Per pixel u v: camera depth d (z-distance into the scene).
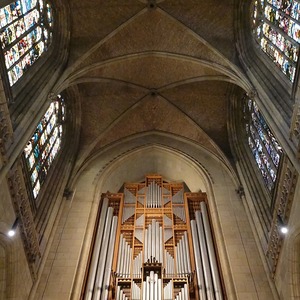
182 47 18.22
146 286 13.00
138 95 20.50
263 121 16.55
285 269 11.73
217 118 20.44
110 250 15.02
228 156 19.05
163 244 15.99
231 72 16.70
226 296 12.94
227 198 16.78
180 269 14.32
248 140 18.72
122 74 19.38
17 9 13.90
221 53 16.98
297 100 11.23
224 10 17.48
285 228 11.77
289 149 11.27
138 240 16.27
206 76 18.84
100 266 14.07
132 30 17.81
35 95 13.65
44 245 14.12
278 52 14.34
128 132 21.05
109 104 20.42
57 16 17.12
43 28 16.16
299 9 12.95
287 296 11.54
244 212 15.98
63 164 17.84
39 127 15.92
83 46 17.23
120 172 19.88
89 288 13.16
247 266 13.55
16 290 11.49
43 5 16.39
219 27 17.67
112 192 19.31
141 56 18.50
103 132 19.95
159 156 20.58
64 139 19.08
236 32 17.38
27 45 14.55
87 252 14.53
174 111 20.81
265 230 14.14
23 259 12.07
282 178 12.32
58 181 16.81
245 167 17.58
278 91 13.34
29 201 13.58
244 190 16.80
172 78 19.88
